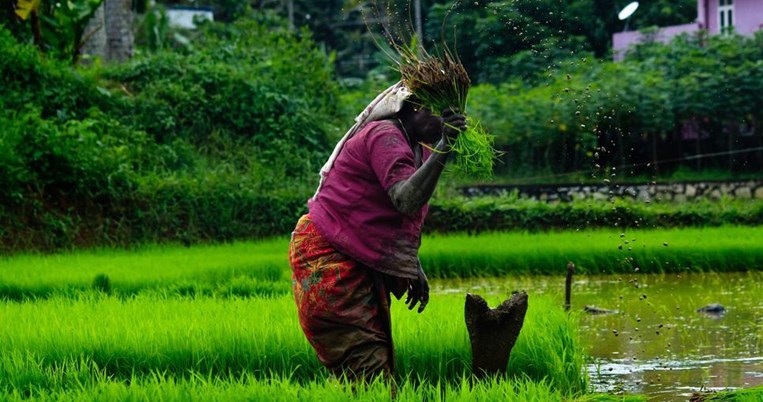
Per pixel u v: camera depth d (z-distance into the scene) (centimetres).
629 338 1269
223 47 3334
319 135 3194
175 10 5650
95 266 1822
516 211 2683
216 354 970
